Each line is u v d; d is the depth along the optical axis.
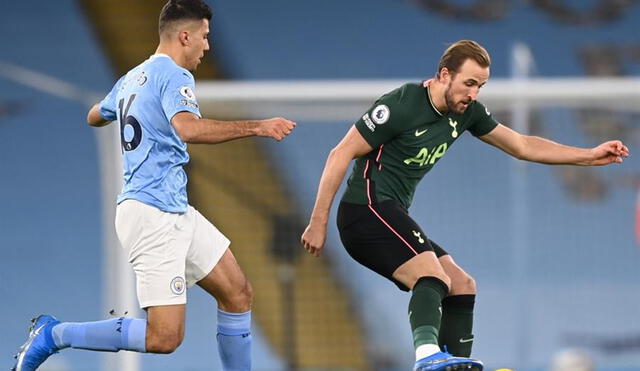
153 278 18.64
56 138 56.84
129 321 18.95
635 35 58.16
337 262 46.06
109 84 58.38
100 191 55.84
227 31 59.41
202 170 43.12
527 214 51.91
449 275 19.34
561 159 20.05
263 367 43.50
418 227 18.75
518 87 31.16
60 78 58.19
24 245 54.50
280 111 33.22
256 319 43.34
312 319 45.97
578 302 50.88
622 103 31.84
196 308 49.06
